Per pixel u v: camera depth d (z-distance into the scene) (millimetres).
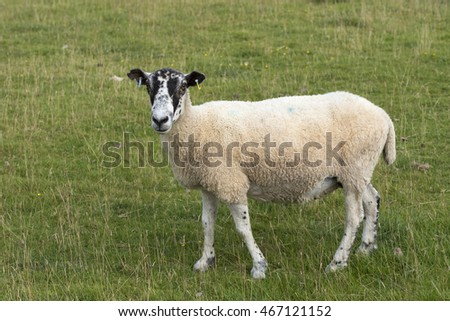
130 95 14961
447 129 12906
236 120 8180
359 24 19141
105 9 21547
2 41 18859
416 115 13555
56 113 14055
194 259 8945
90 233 9688
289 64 16625
